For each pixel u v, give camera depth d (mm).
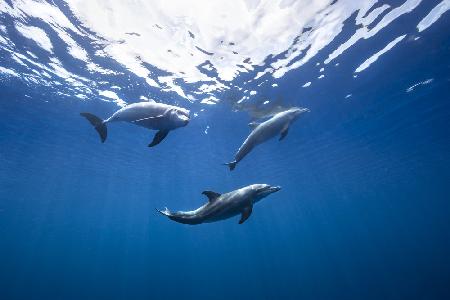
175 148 23328
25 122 18047
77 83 13820
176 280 75688
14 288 75000
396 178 38625
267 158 26422
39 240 95750
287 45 11273
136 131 20062
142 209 52562
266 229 92188
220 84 13805
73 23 9906
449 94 17141
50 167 27531
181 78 13289
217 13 9484
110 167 28719
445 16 10430
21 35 10438
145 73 12938
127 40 10758
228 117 17531
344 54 12250
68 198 40812
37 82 13664
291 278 62250
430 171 36500
